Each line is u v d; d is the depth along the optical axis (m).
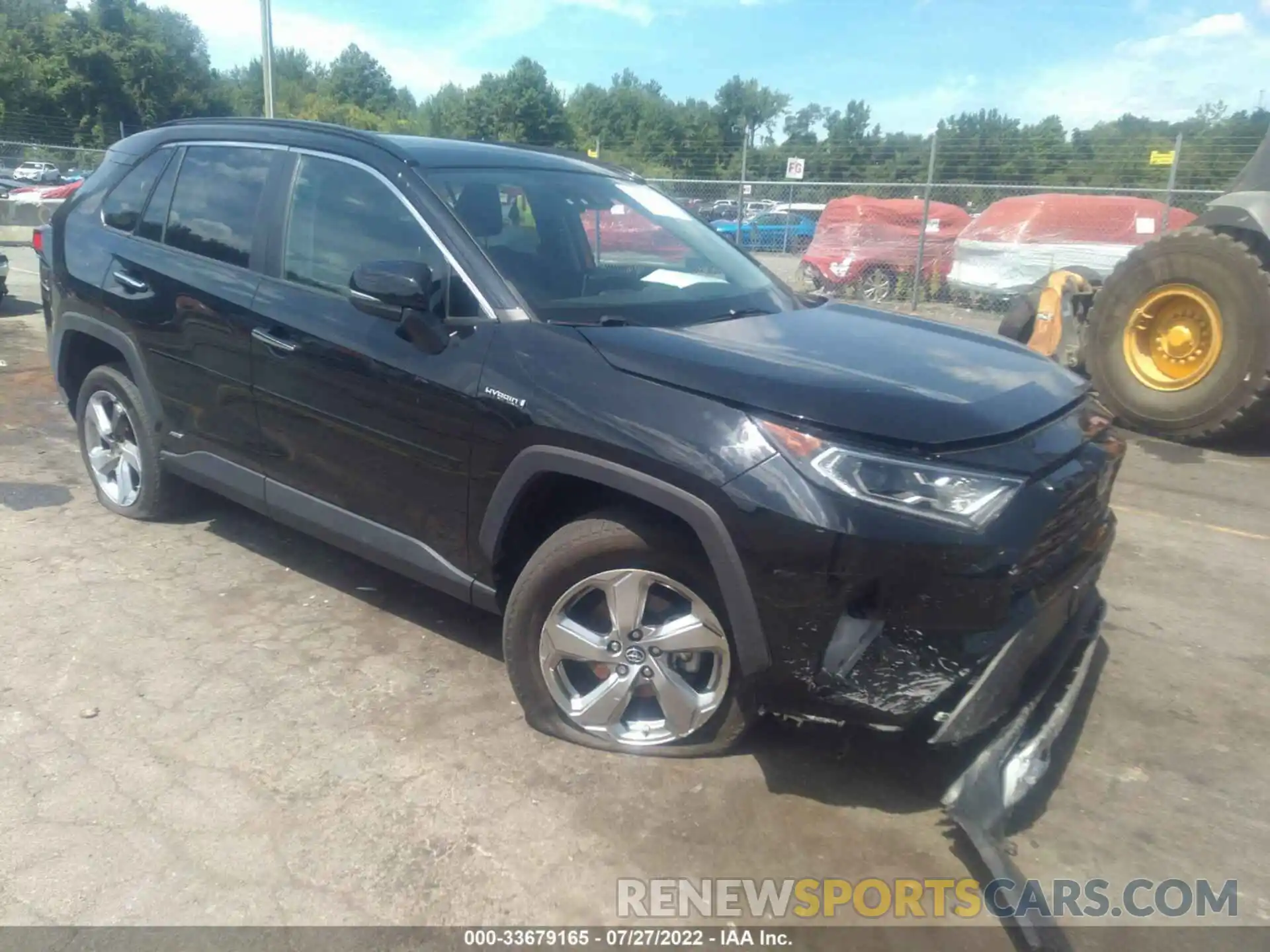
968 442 2.64
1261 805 3.05
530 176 3.87
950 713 2.65
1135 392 7.31
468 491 3.20
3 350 8.67
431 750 3.12
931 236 14.02
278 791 2.91
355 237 3.61
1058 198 13.46
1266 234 6.67
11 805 2.80
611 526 2.91
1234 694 3.69
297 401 3.67
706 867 2.69
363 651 3.71
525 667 3.14
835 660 2.64
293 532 4.76
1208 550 5.11
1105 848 2.84
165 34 63.44
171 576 4.25
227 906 2.48
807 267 14.66
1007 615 2.62
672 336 3.08
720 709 2.95
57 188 21.48
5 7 57.44
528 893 2.57
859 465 2.57
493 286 3.24
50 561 4.35
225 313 3.89
